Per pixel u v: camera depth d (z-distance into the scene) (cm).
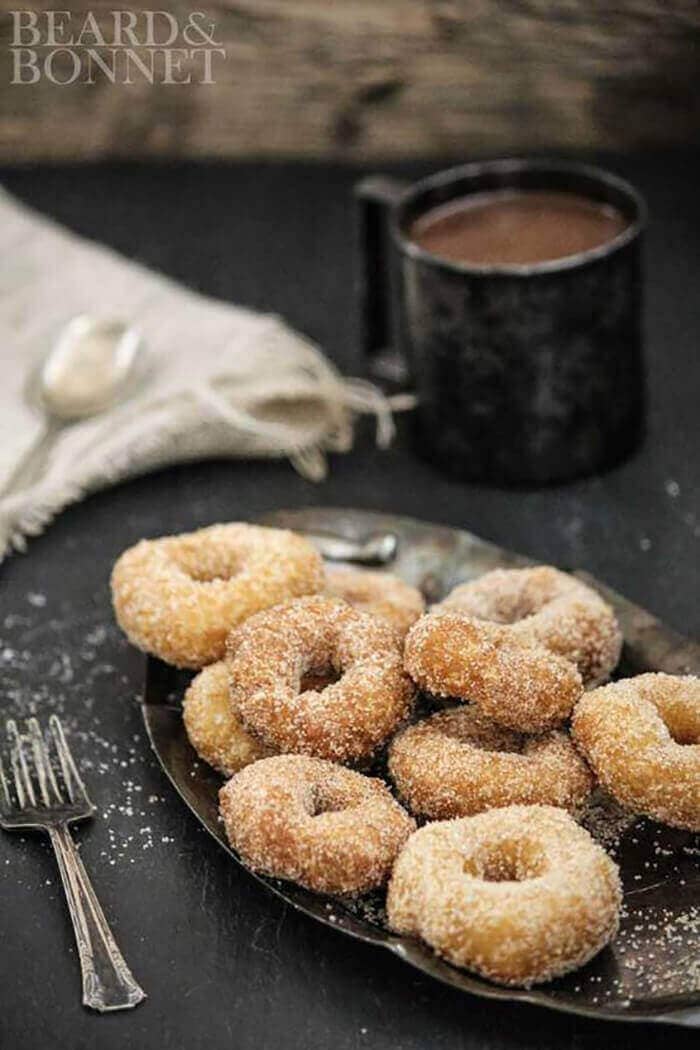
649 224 98
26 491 83
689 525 81
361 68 102
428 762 66
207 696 69
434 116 104
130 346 88
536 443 82
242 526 76
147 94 104
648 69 100
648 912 63
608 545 80
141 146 105
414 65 102
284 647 69
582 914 61
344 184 104
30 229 95
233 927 65
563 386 81
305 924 65
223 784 68
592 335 80
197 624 71
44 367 88
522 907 61
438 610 71
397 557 77
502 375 80
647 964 62
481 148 104
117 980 63
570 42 99
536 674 67
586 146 104
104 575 80
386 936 62
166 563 74
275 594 72
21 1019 62
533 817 64
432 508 83
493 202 85
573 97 102
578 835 63
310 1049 61
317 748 67
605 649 70
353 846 63
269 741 67
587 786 66
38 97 104
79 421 86
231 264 98
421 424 84
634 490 83
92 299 92
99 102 104
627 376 82
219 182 105
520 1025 62
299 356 87
